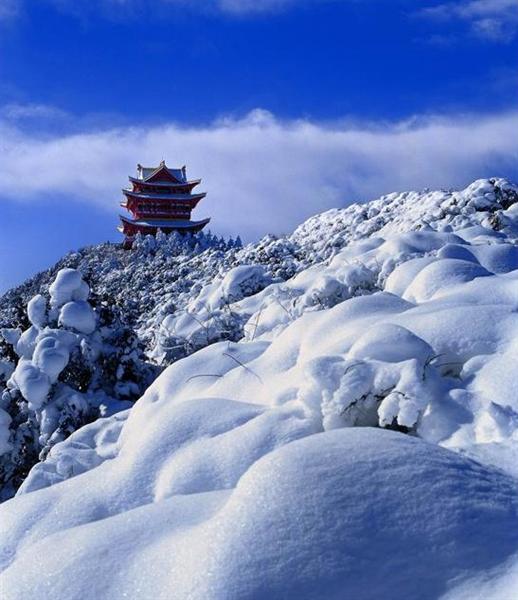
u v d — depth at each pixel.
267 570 2.75
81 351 12.04
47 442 11.05
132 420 6.44
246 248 31.61
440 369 4.87
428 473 3.12
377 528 2.87
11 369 12.88
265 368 6.09
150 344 16.84
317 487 3.04
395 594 2.68
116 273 36.97
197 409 4.86
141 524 3.44
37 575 3.20
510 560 2.74
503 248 10.79
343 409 4.41
